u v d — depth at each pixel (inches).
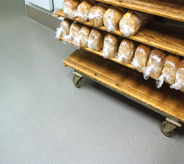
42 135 71.6
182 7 56.8
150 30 64.2
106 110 81.0
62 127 74.3
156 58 58.9
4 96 85.0
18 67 100.7
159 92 70.7
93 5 67.1
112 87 74.3
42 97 85.3
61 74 97.5
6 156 65.4
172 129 68.5
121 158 65.8
